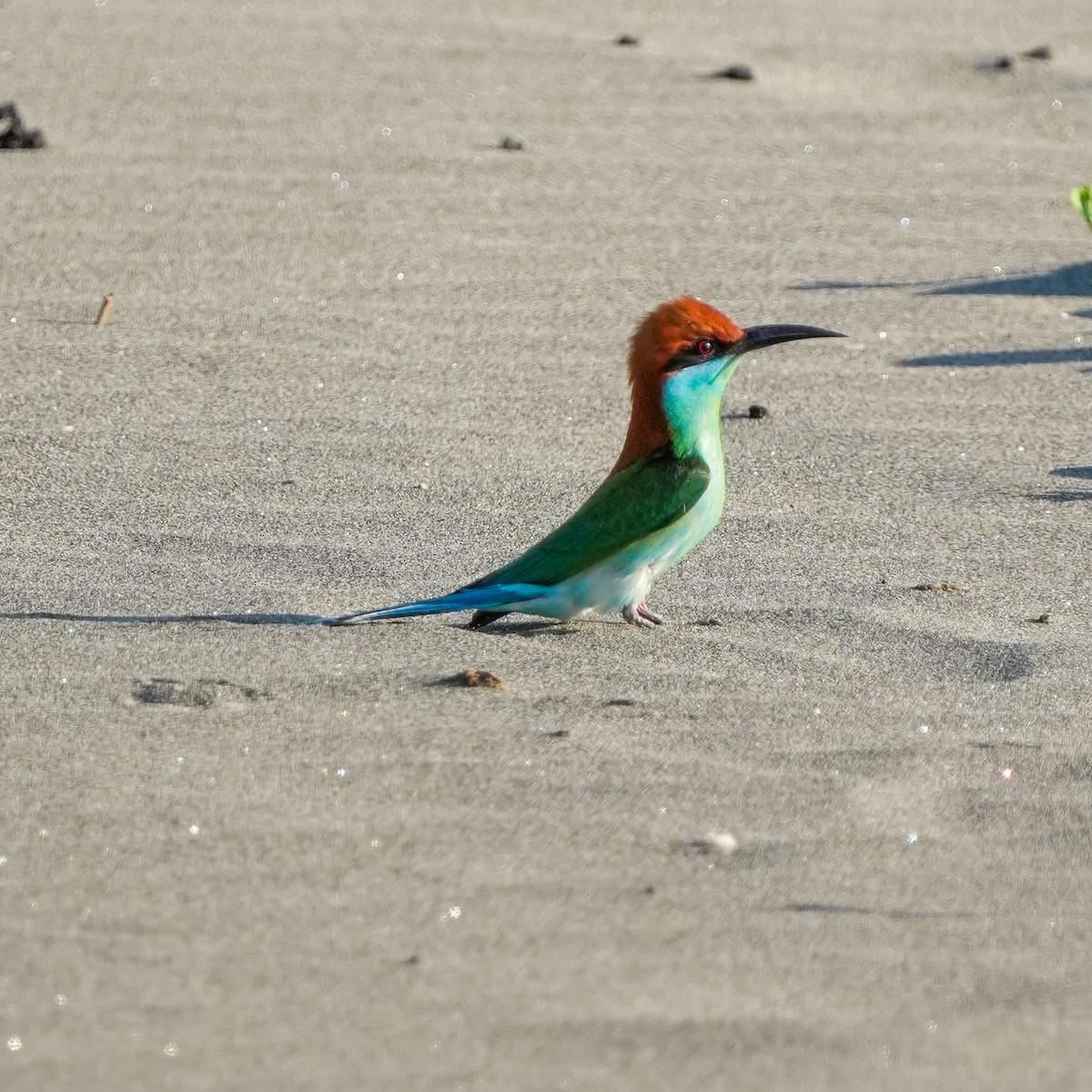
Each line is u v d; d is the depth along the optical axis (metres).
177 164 21.80
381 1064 6.17
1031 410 15.41
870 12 31.34
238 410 14.84
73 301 17.30
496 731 9.11
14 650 10.06
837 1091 6.07
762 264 19.22
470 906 7.31
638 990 6.69
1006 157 23.72
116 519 12.48
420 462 13.84
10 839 7.82
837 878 7.67
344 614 10.87
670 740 9.09
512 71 26.77
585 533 10.66
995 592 11.59
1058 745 9.17
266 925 7.13
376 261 18.80
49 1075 6.05
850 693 9.85
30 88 24.55
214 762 8.67
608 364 16.25
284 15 29.50
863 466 14.09
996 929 7.25
